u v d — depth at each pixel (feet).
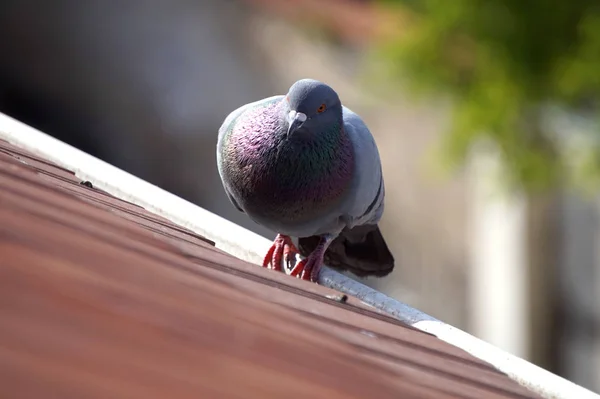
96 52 73.77
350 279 21.21
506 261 56.85
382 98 49.78
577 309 56.70
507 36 41.81
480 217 57.82
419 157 60.03
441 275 60.90
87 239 9.77
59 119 74.54
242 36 67.87
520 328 57.06
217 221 20.83
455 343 15.72
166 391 6.44
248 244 20.66
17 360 6.16
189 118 70.59
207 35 69.46
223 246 20.74
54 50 74.38
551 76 41.86
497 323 58.23
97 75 73.77
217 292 9.91
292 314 10.70
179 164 70.90
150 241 11.33
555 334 57.36
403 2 44.86
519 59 41.81
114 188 21.39
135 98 72.33
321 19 62.28
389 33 51.85
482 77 42.73
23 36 74.95
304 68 64.85
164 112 71.26
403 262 62.03
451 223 59.93
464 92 43.78
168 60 71.36
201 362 7.40
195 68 70.38
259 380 7.57
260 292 11.27
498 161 44.86
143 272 9.28
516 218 55.26
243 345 8.39
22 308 6.95
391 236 62.13
